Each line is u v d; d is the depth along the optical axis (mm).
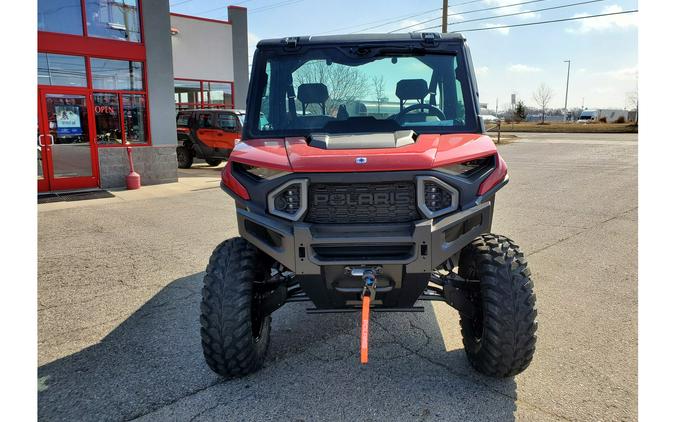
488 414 3029
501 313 3064
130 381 3473
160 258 6465
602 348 3840
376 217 2982
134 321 4492
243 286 3225
